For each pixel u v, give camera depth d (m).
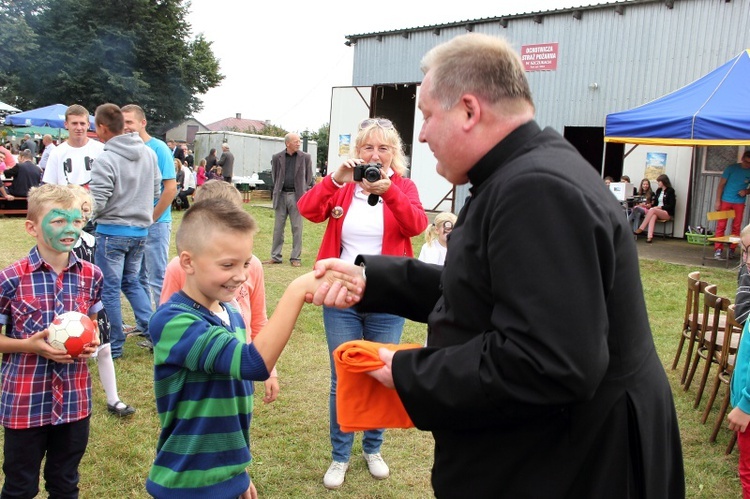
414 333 5.88
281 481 3.25
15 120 20.06
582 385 1.23
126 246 4.64
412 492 3.20
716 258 10.28
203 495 1.90
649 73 12.74
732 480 3.45
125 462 3.32
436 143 1.54
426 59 1.59
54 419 2.44
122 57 35.25
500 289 1.30
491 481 1.46
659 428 1.48
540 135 1.48
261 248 10.32
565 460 1.40
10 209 12.05
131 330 5.39
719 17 11.83
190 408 1.87
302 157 8.73
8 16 34.25
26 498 2.44
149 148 4.78
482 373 1.31
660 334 6.26
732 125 8.38
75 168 5.33
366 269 1.89
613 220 1.35
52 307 2.51
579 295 1.24
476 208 1.45
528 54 14.38
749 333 2.85
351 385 1.72
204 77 38.53
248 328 2.57
